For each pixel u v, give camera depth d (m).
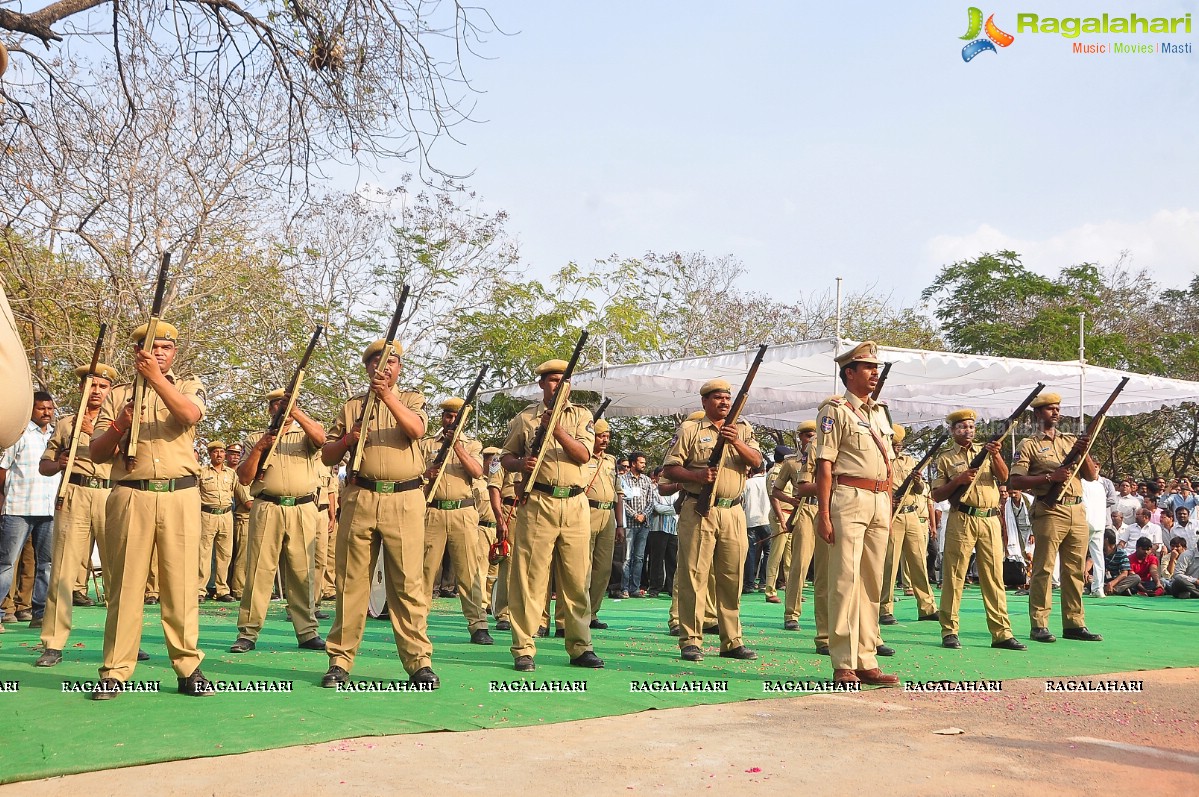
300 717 5.21
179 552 5.80
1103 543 14.87
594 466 10.07
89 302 14.77
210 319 17.53
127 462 5.74
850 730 5.15
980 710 5.79
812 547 10.04
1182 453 29.77
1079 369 14.92
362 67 9.65
